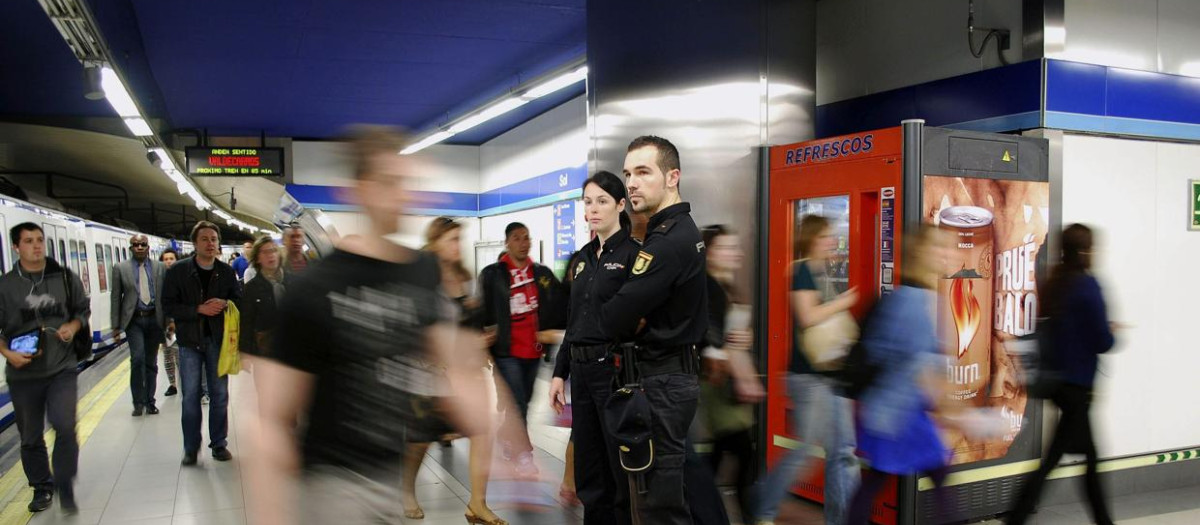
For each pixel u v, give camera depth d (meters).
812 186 4.72
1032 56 4.74
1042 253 4.54
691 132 5.52
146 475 5.66
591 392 3.25
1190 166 5.20
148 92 11.42
